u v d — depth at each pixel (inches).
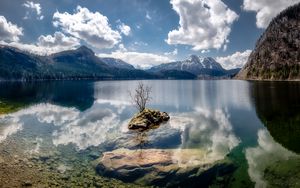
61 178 966.4
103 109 2967.5
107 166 1066.1
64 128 1898.4
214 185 922.7
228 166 1064.2
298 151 1246.9
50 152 1285.7
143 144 1433.3
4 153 1242.0
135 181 967.6
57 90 6210.6
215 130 1792.6
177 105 3294.8
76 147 1386.6
